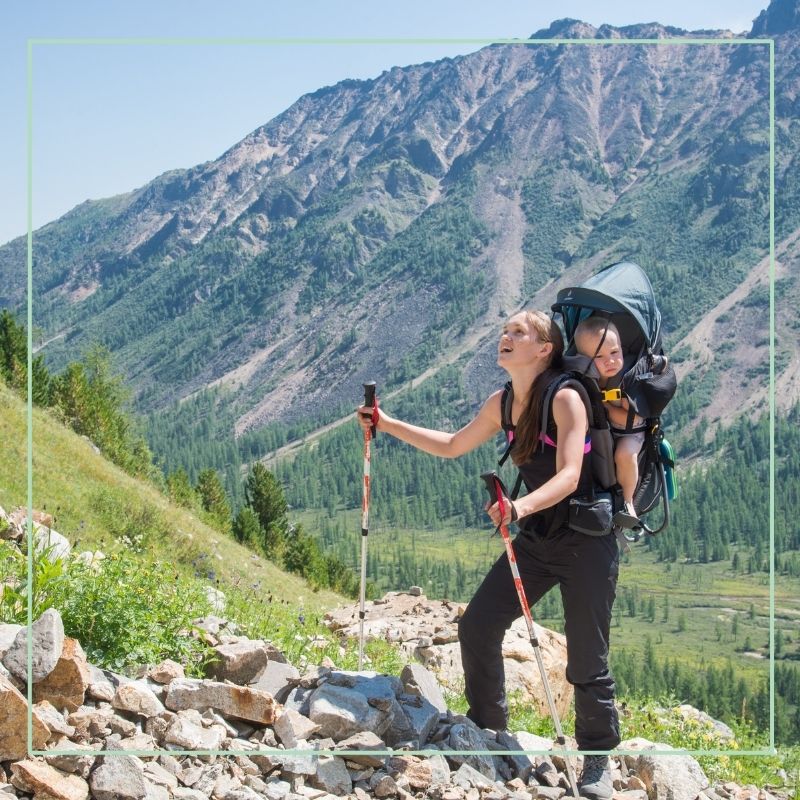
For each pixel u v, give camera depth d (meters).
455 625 10.53
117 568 5.27
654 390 4.88
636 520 4.71
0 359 31.14
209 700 4.46
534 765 4.95
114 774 3.82
